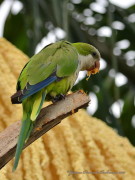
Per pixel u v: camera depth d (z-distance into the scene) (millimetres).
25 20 12688
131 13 13078
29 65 8352
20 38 14883
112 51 11719
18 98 7582
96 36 13555
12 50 12039
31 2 12172
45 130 7297
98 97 12734
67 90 8758
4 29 14648
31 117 7199
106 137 10461
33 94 7895
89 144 9859
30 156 8828
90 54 10055
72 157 9273
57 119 7250
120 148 10367
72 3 13188
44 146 9297
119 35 13586
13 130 6992
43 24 11984
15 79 10953
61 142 9523
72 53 8859
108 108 11930
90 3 13094
